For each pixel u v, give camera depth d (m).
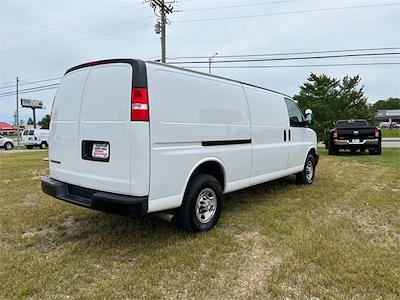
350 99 23.41
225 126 4.34
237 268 3.10
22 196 5.96
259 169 5.16
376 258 3.25
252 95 5.03
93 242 3.71
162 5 19.53
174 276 2.95
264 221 4.41
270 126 5.47
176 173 3.57
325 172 8.62
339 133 13.38
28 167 10.50
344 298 2.60
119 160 3.30
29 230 4.16
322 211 4.91
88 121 3.59
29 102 48.06
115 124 3.32
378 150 13.59
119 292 2.69
